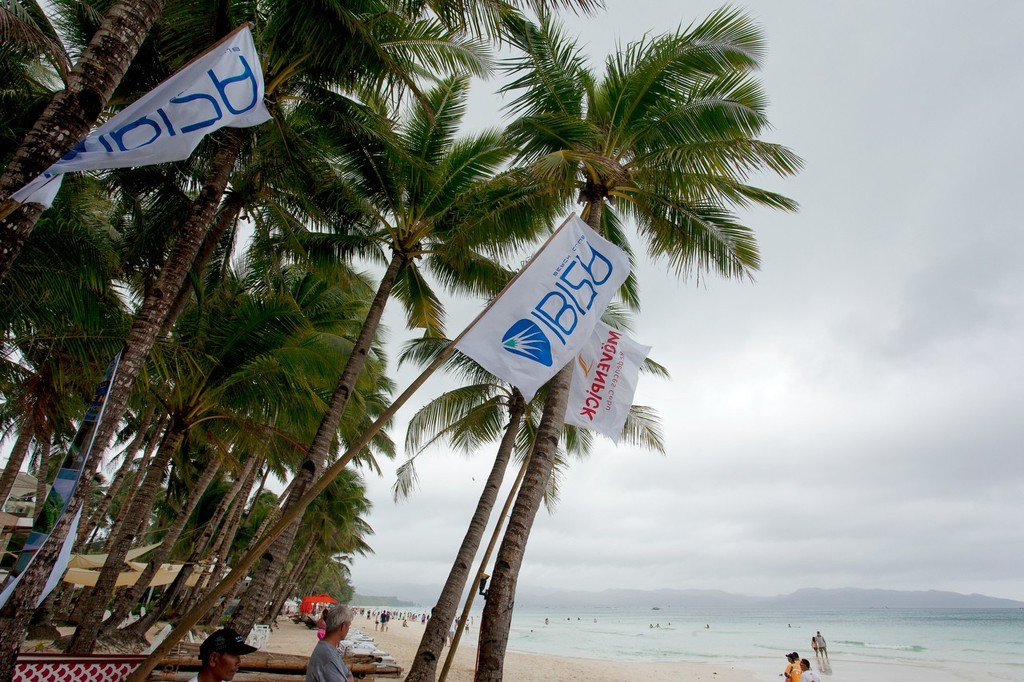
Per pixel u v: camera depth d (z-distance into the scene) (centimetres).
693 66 940
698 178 884
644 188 967
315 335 1309
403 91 809
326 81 886
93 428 513
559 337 515
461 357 1455
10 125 827
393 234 1200
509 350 479
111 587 1045
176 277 730
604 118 983
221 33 798
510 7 627
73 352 866
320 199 1123
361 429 1869
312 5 738
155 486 1155
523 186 955
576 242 567
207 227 783
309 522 3062
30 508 2081
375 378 1861
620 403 817
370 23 811
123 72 503
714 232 927
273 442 1578
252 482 2100
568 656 3412
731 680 2198
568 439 1678
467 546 1041
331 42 772
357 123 984
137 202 1059
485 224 968
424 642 875
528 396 473
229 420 1362
